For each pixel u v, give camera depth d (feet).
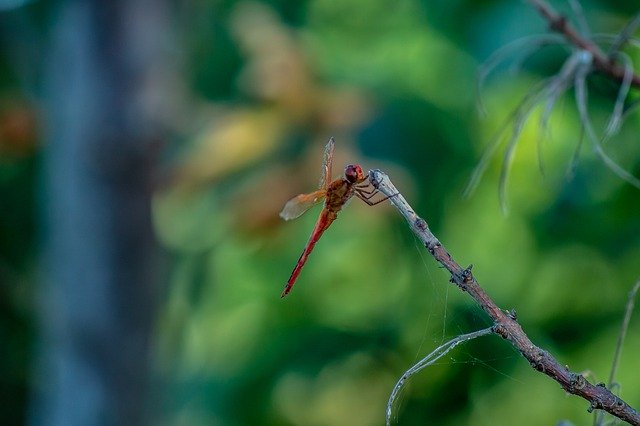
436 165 9.37
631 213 9.32
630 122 9.22
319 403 9.70
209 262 9.53
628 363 9.53
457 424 9.41
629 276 9.41
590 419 9.73
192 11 9.34
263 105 9.12
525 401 9.57
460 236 10.11
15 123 9.23
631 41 8.52
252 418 9.55
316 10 11.37
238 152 9.10
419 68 9.61
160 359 9.47
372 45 11.14
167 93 9.25
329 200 8.47
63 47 9.24
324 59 9.55
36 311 9.56
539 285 9.52
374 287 10.96
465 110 9.43
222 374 9.93
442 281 9.46
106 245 9.30
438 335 9.36
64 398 9.41
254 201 9.07
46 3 9.21
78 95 9.23
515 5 9.23
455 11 9.29
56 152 9.29
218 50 9.52
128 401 9.39
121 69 9.21
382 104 9.37
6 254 9.55
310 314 10.45
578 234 9.39
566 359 9.46
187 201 9.27
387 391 9.50
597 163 9.32
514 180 10.12
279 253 9.44
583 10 9.20
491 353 9.35
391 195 8.14
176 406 9.86
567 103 9.24
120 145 9.21
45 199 9.40
